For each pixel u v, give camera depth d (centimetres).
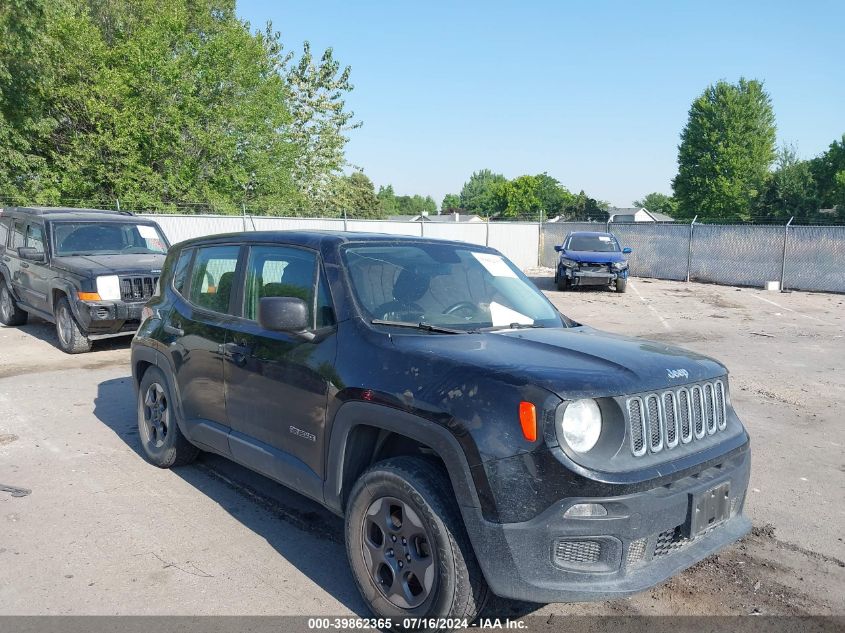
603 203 11675
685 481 300
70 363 922
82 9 2811
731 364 981
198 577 368
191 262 506
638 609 345
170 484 498
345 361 342
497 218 13025
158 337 506
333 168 3647
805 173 6944
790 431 668
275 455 387
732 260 2312
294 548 404
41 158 2252
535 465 271
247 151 2617
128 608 337
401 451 346
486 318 386
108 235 1088
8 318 1209
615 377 292
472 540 281
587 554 276
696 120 7650
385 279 382
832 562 401
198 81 2486
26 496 473
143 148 2386
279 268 414
